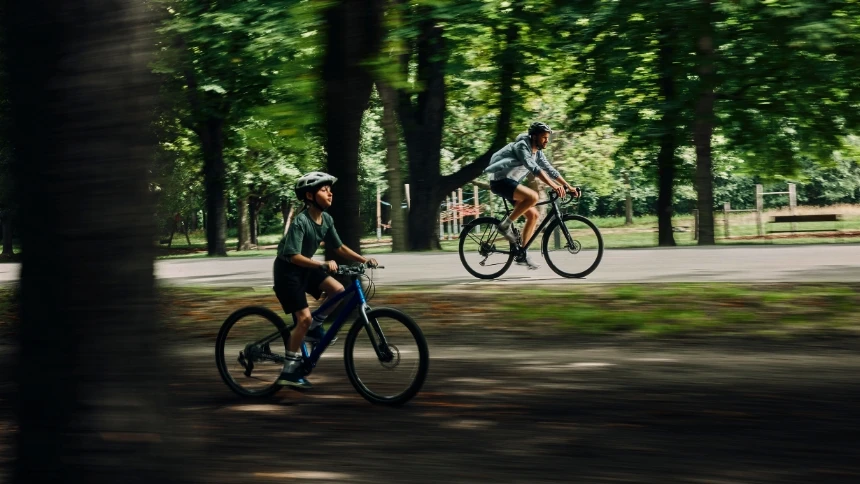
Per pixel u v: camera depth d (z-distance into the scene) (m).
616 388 6.60
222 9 14.72
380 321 6.56
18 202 2.65
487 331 9.16
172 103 2.87
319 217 6.80
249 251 41.16
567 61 23.20
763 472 4.58
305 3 8.43
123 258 2.60
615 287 10.77
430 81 26.95
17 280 2.70
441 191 27.59
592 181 37.09
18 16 2.59
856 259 13.79
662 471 4.64
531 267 12.15
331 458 5.10
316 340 6.87
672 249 17.41
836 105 22.73
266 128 9.57
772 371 6.94
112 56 2.58
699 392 6.39
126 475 2.60
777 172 24.86
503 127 27.11
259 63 14.27
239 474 4.79
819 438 5.18
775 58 20.91
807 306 9.27
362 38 8.67
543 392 6.58
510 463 4.87
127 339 2.60
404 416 6.13
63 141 2.56
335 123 9.11
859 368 6.94
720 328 8.67
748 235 35.25
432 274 13.57
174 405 2.75
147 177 2.66
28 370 2.63
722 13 17.98
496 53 23.05
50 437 2.61
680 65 20.73
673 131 23.09
